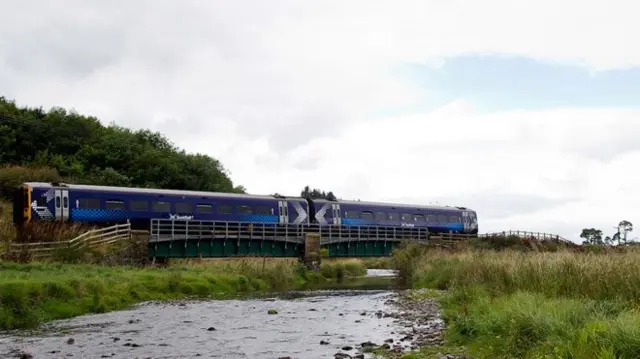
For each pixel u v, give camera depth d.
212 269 38.22
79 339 16.06
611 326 10.08
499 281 20.81
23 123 78.31
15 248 32.06
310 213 55.28
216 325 19.02
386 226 58.66
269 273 40.41
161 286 29.89
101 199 43.22
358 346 14.62
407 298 27.19
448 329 16.02
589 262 18.28
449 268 32.38
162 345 15.12
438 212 63.19
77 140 81.56
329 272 50.44
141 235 40.94
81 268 30.41
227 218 49.06
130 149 81.38
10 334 16.97
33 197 40.69
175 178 80.06
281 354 13.76
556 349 9.75
